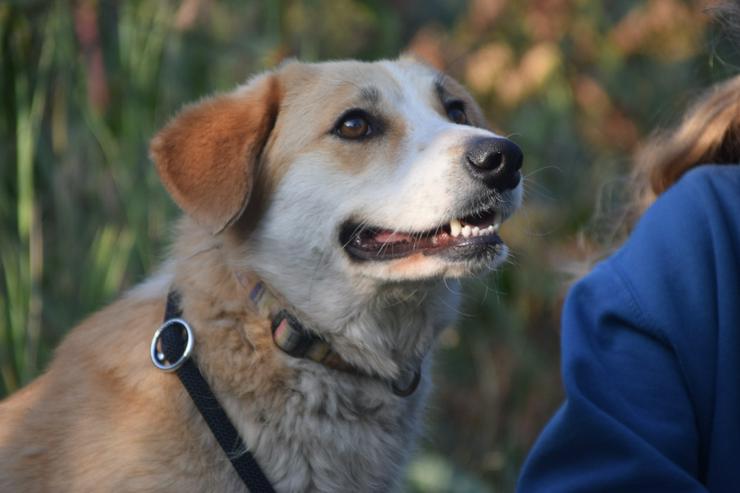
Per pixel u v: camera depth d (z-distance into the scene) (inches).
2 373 310.8
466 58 412.2
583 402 155.6
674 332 157.9
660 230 168.4
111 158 337.4
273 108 212.8
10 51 330.6
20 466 188.7
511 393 396.2
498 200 198.2
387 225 201.3
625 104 456.1
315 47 413.1
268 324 195.3
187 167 205.2
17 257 321.1
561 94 434.3
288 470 193.2
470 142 197.8
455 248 197.0
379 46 437.1
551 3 413.7
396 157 205.8
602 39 435.5
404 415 211.9
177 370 186.2
